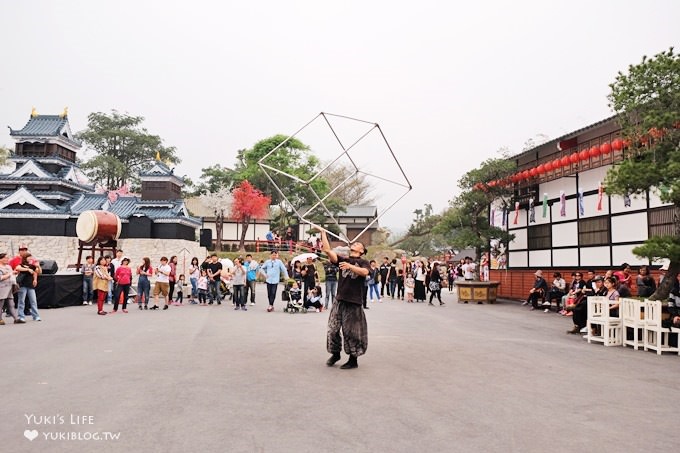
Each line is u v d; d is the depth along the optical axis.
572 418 4.91
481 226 24.28
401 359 8.00
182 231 34.00
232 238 53.28
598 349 9.70
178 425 4.51
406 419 4.78
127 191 48.28
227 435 4.26
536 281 19.44
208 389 5.82
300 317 14.73
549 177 20.86
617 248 17.75
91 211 23.30
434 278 20.70
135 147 67.00
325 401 5.37
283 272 16.84
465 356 8.38
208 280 19.77
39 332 10.74
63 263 31.05
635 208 16.95
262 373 6.75
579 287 16.14
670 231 15.48
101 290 14.91
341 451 3.94
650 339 10.02
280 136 54.59
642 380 6.82
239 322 13.09
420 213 66.50
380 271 25.41
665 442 4.26
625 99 11.38
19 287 12.48
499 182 23.02
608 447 4.12
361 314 7.25
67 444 4.02
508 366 7.57
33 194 31.52
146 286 17.09
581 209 19.06
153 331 11.06
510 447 4.08
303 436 4.27
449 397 5.63
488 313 17.23
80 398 5.37
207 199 51.56
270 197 55.25
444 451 3.97
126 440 4.12
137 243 32.53
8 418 4.66
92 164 61.72
